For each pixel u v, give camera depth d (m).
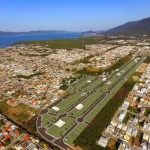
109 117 128.12
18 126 118.12
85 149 96.69
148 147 95.88
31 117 131.25
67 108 143.62
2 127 117.31
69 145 99.81
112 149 96.44
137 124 119.94
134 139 104.38
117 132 109.69
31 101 156.38
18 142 102.19
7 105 150.75
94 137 106.19
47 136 107.81
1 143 101.25
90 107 144.88
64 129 115.06
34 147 97.69
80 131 112.69
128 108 143.00
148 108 142.62
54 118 128.62
